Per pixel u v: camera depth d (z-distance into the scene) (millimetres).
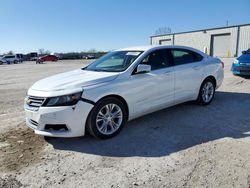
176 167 3363
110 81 4387
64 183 3090
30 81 13539
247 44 34688
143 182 3047
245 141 4102
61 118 3926
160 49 5371
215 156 3611
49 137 4508
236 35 35875
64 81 4316
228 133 4484
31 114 4121
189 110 5945
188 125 4965
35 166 3523
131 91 4617
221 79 6715
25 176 3268
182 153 3766
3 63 50500
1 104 7488
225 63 21391
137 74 4738
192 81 5828
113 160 3643
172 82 5344
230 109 5988
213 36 39219
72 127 4004
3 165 3561
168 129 4777
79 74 4789
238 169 3232
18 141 4395
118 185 3006
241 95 7480
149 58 5086
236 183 2934
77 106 3973
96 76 4465
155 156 3717
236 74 10180
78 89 4031
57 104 3928
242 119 5230
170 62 5438
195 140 4223
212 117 5410
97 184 3043
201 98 6188
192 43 42500
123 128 4883
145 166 3434
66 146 4156
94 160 3660
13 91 10016
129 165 3479
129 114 4691
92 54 68875
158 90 5082
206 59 6344
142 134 4570
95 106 4168
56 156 3816
